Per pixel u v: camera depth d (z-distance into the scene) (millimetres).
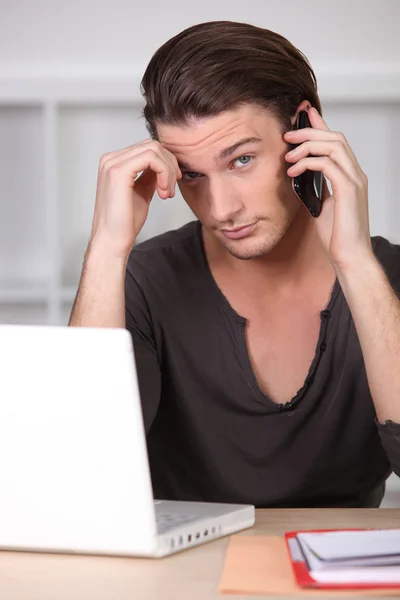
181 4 3979
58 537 1286
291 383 1929
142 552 1254
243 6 3977
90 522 1267
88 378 1222
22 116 4008
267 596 1098
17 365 1248
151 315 1974
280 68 1759
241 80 1686
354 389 1902
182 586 1144
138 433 1220
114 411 1222
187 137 1703
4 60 4004
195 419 1941
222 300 1955
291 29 3982
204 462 1939
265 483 1907
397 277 2002
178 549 1292
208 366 1940
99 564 1244
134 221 1834
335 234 1769
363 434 1914
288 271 1943
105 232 1787
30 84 3736
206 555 1280
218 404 1935
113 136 3979
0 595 1115
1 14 3986
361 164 3965
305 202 1797
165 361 1977
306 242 1939
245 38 1740
